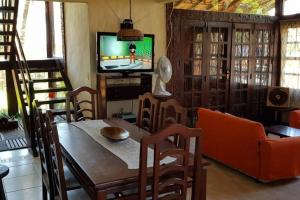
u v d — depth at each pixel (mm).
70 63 6129
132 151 2453
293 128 4672
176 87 5742
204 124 4309
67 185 2479
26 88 5172
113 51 4996
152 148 2506
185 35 5746
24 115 5012
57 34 6852
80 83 5602
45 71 6289
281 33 6664
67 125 3289
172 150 1872
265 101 6891
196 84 5984
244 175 3857
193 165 2049
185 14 5680
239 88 6527
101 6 5016
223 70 6277
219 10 5988
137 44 5145
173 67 5672
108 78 4930
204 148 4340
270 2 6543
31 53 7039
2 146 4875
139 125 3516
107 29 5109
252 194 3334
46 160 2500
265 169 3467
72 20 5762
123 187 1942
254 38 6516
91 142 2684
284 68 6703
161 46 5559
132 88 5062
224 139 3961
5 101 6562
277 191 3412
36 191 3395
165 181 1913
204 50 5969
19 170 3973
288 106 6344
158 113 3168
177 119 2789
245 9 6277
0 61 6117
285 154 3498
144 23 5359
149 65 5340
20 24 6801
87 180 1994
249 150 3596
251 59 6555
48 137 2314
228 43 6199
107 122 3451
